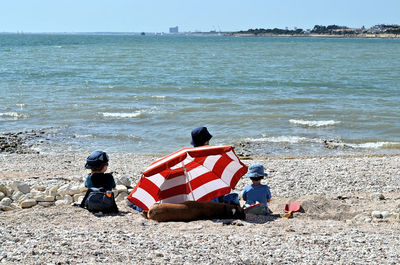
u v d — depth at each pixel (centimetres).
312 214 857
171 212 791
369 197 1048
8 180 1148
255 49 12212
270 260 585
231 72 5166
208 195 813
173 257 582
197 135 822
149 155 1734
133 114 2467
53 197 925
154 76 4612
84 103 2806
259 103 2891
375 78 4612
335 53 10381
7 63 5878
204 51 10612
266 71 5341
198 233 712
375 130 2198
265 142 1970
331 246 649
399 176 1297
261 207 841
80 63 6169
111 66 5769
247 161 1565
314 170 1385
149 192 829
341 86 3900
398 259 597
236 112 2578
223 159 834
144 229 730
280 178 1271
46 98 2964
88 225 740
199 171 830
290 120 2364
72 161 1582
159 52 9775
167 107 2714
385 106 2825
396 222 812
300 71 5388
